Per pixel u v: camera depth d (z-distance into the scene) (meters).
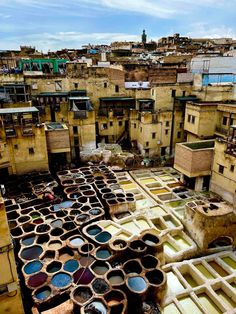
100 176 32.22
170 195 30.59
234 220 22.44
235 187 27.03
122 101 43.47
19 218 24.03
